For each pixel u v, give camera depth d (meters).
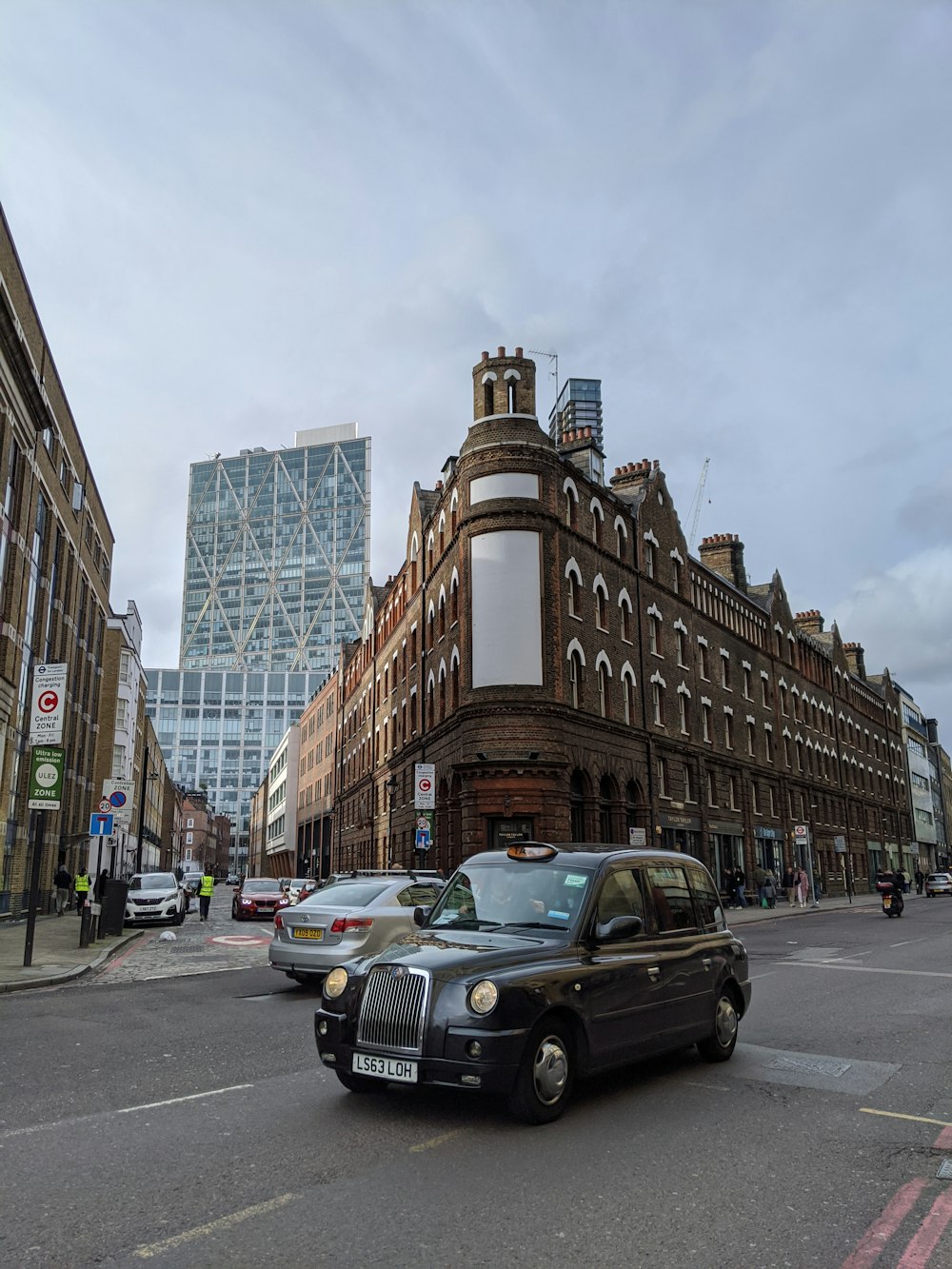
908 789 84.25
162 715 181.25
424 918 7.75
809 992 12.28
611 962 6.88
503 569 27.69
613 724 30.70
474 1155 5.46
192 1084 7.26
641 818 32.47
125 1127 6.05
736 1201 4.77
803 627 65.56
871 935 22.58
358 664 56.44
